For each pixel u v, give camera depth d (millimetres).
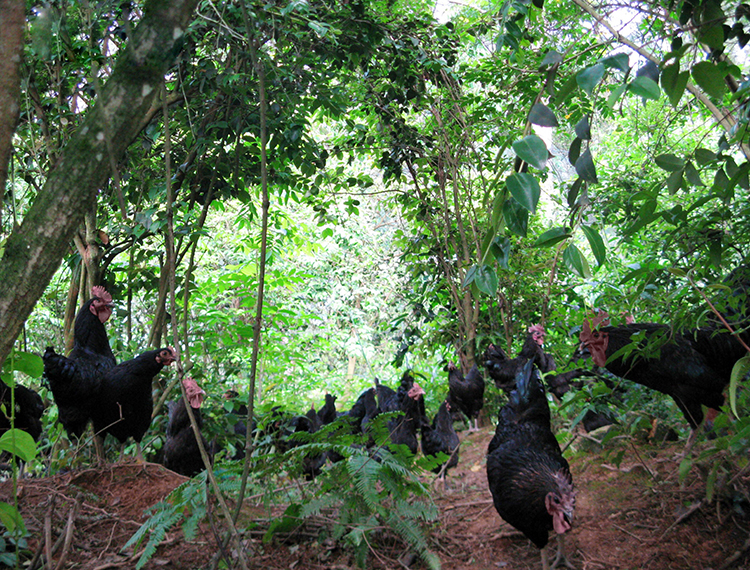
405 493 3236
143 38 1367
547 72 1709
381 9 5188
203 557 3021
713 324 3525
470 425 7289
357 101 5918
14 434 2008
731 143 1989
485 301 7266
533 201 1427
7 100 1246
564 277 6793
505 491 3131
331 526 3326
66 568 2842
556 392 5023
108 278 5254
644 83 1397
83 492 3658
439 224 7383
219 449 5398
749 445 2594
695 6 1903
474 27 5914
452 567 3219
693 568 2828
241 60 4508
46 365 3768
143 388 4125
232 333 5691
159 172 5070
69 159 1336
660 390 3781
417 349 8242
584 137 1580
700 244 2682
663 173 5723
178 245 5051
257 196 6566
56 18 2561
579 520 3543
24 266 1296
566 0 5031
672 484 3594
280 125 4734
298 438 3154
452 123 6426
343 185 6625
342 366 13914
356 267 12492
